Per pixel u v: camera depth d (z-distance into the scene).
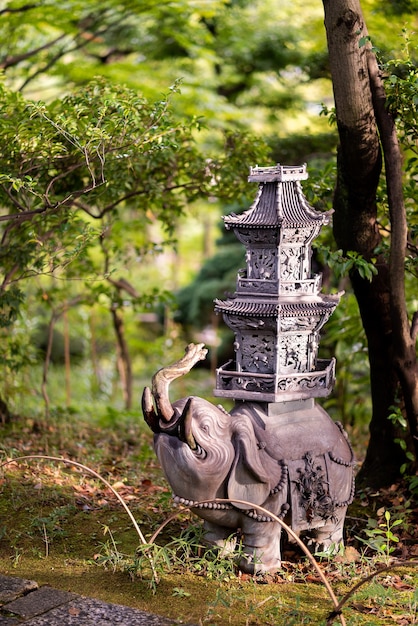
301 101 10.77
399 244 4.59
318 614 3.51
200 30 9.95
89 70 8.66
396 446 5.20
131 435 7.31
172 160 6.20
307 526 4.04
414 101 4.35
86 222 5.88
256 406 4.05
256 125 12.43
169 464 3.76
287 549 4.35
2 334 7.19
